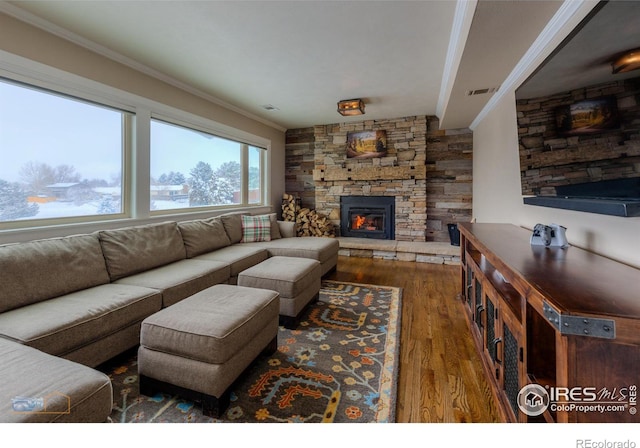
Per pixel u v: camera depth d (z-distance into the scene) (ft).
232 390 5.17
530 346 3.62
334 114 15.70
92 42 8.12
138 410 4.72
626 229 4.41
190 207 12.39
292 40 8.04
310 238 13.57
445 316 8.46
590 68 4.74
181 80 10.92
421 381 5.56
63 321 5.04
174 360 4.77
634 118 3.78
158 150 10.89
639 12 3.59
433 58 9.07
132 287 6.80
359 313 8.68
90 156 8.66
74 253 6.73
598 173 4.62
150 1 6.42
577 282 3.41
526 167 7.42
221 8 6.66
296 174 19.47
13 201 7.10
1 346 4.01
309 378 5.61
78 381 3.31
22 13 6.73
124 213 9.63
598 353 2.65
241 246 11.84
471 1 5.64
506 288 5.16
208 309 5.37
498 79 8.71
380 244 15.88
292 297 7.66
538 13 5.51
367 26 7.33
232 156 14.83
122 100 9.18
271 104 13.92
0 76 6.57
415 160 16.26
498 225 8.84
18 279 5.63
